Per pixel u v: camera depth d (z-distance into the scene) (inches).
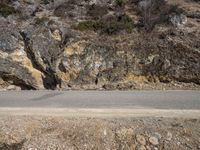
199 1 1142.3
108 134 354.6
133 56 764.0
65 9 1056.2
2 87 793.6
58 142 350.0
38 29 848.3
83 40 800.3
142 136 348.8
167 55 752.3
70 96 612.7
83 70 757.3
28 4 1118.4
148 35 834.8
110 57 767.7
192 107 461.7
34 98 602.9
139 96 585.6
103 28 888.9
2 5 1034.1
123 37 834.2
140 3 1074.1
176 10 1007.6
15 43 822.5
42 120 387.5
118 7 1092.5
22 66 800.3
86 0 1128.2
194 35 812.6
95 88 732.0
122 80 735.1
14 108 483.5
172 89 691.4
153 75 737.0
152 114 415.8
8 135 361.4
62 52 784.3
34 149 343.3
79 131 359.9
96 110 449.1
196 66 724.0
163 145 341.7
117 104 499.2
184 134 351.6
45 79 791.7
